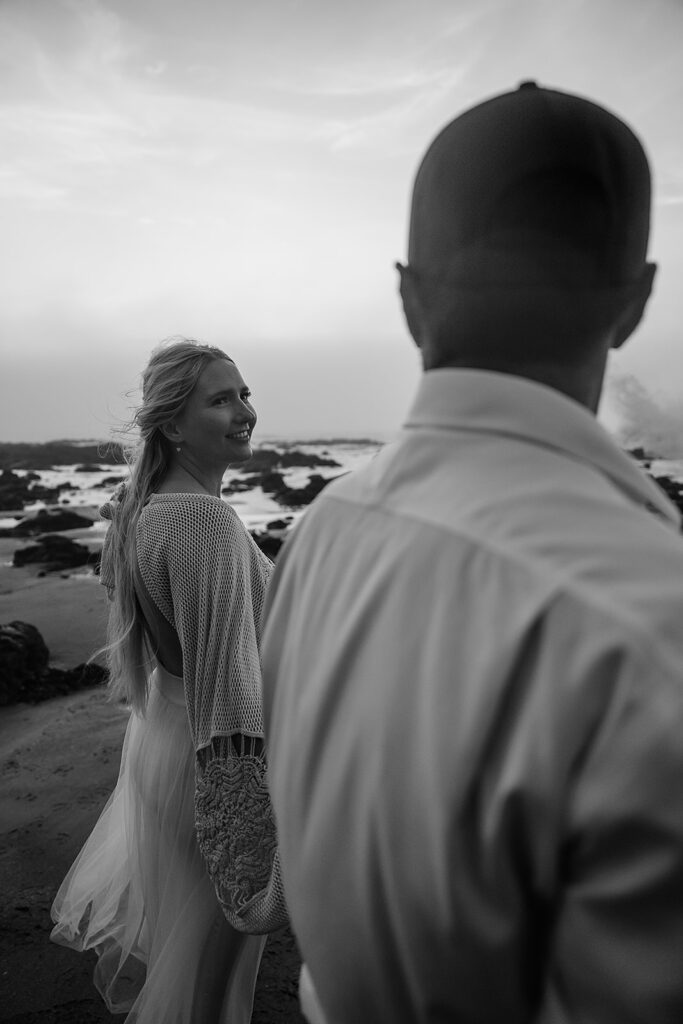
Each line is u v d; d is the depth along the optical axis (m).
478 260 0.73
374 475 0.86
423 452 0.79
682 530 0.77
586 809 0.54
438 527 0.70
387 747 0.68
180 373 2.05
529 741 0.56
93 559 11.33
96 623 7.32
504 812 0.58
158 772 2.05
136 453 2.16
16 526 16.53
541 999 0.64
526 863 0.59
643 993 0.55
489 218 0.72
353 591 0.78
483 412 0.74
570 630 0.56
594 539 0.60
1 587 9.59
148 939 2.27
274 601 0.99
